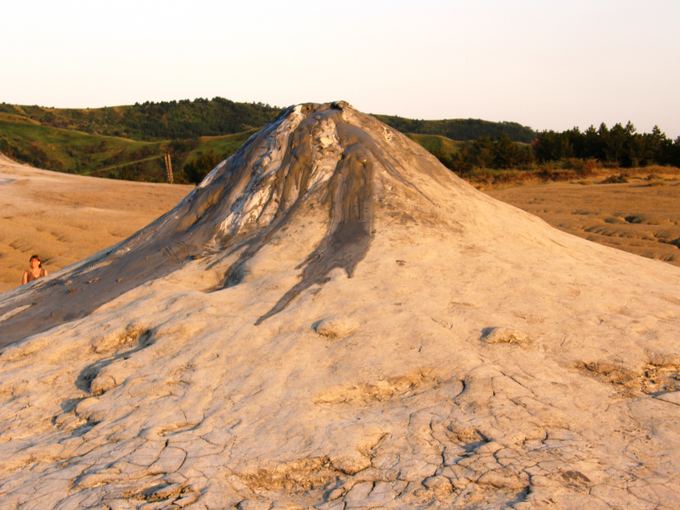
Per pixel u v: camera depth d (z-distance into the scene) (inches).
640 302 322.0
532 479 196.7
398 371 258.2
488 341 276.2
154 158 3523.6
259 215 404.2
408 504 192.2
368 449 220.5
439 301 307.7
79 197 1167.0
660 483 193.2
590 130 2182.6
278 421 236.5
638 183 1348.4
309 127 438.3
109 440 236.7
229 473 211.6
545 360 266.4
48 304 389.1
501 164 2201.0
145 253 414.3
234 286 342.0
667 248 691.4
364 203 392.8
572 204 1082.1
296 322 296.8
